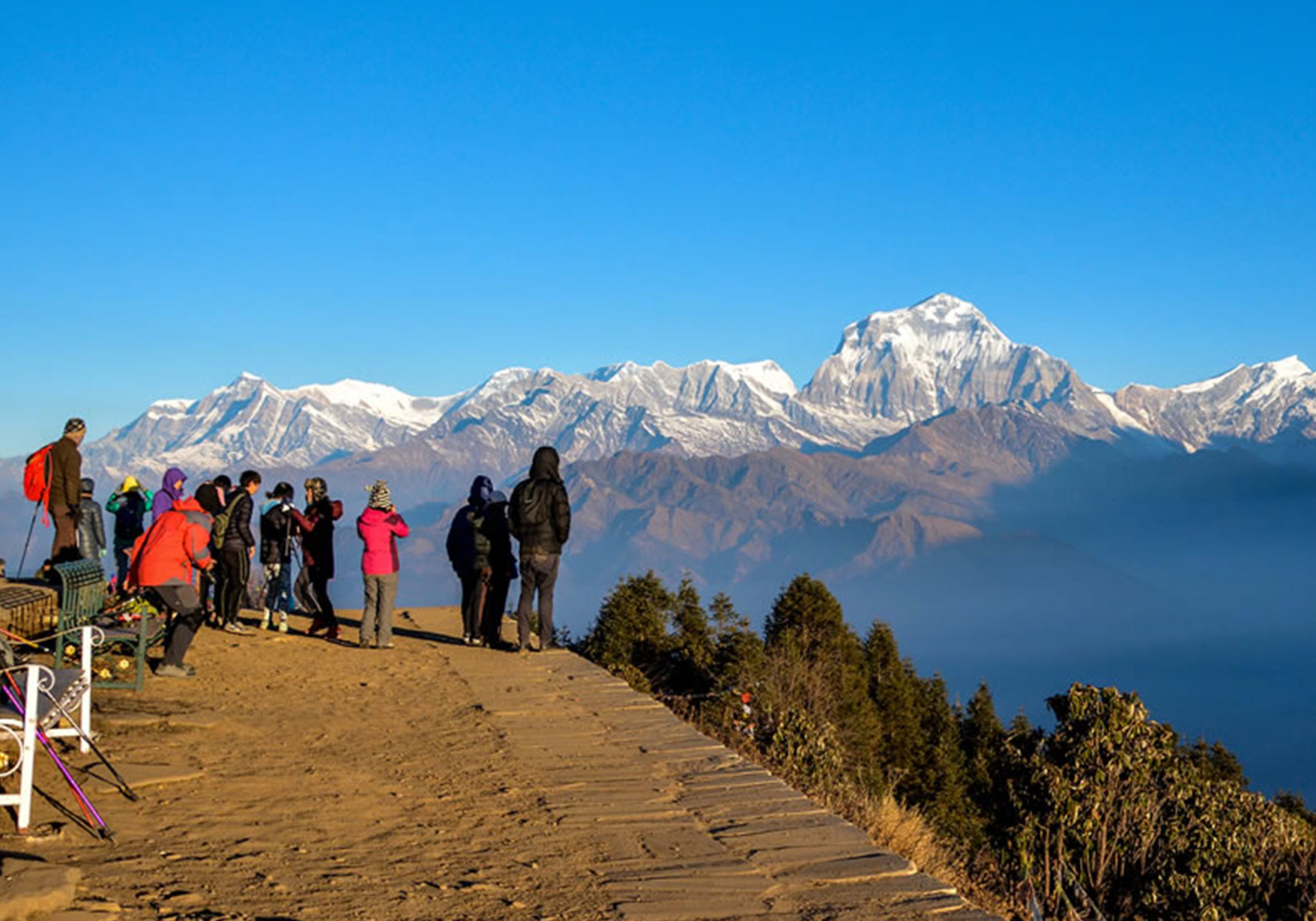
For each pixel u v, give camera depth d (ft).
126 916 16.22
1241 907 42.80
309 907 17.33
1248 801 47.16
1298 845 45.80
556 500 49.44
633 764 29.17
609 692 39.99
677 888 19.16
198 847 20.47
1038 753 44.98
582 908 17.98
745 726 51.65
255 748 29.45
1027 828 42.09
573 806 24.79
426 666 45.65
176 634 38.93
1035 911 35.58
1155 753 43.62
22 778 20.59
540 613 50.39
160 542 38.19
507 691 40.14
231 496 53.42
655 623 67.51
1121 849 43.27
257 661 44.62
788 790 26.35
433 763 28.91
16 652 34.19
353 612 66.69
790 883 19.52
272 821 22.57
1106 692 44.47
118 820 21.97
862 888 19.34
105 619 39.14
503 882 19.25
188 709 33.96
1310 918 42.47
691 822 23.66
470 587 52.49
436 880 19.17
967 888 38.91
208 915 16.52
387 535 50.21
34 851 19.61
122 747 28.25
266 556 55.31
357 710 36.01
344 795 25.05
